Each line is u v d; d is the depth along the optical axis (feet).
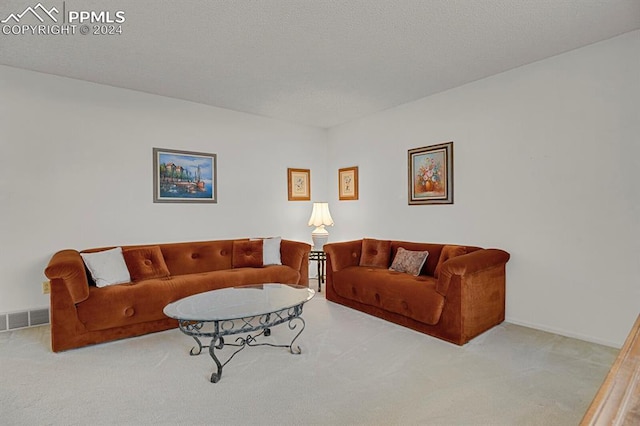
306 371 7.27
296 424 5.53
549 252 9.37
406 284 9.70
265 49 8.74
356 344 8.66
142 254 10.66
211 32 7.88
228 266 12.62
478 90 10.91
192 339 9.05
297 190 16.08
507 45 8.62
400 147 13.47
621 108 8.18
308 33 7.94
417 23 7.54
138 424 5.56
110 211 11.25
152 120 12.07
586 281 8.74
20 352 8.22
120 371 7.30
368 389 6.55
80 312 8.36
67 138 10.53
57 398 6.29
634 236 8.02
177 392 6.48
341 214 16.35
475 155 11.01
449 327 8.66
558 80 9.17
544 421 5.54
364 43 8.45
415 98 12.65
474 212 11.06
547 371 7.16
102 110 11.12
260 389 6.57
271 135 15.24
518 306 9.99
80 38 8.14
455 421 5.57
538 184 9.57
